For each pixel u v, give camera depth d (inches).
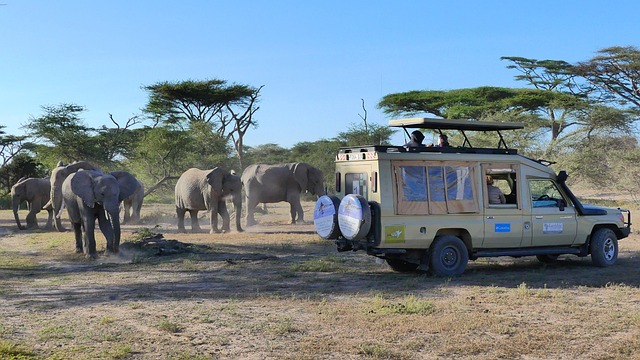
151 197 1936.5
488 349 290.5
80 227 707.4
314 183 1131.3
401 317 349.4
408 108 2335.1
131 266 578.9
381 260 566.9
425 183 483.2
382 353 282.7
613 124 1927.9
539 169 527.2
